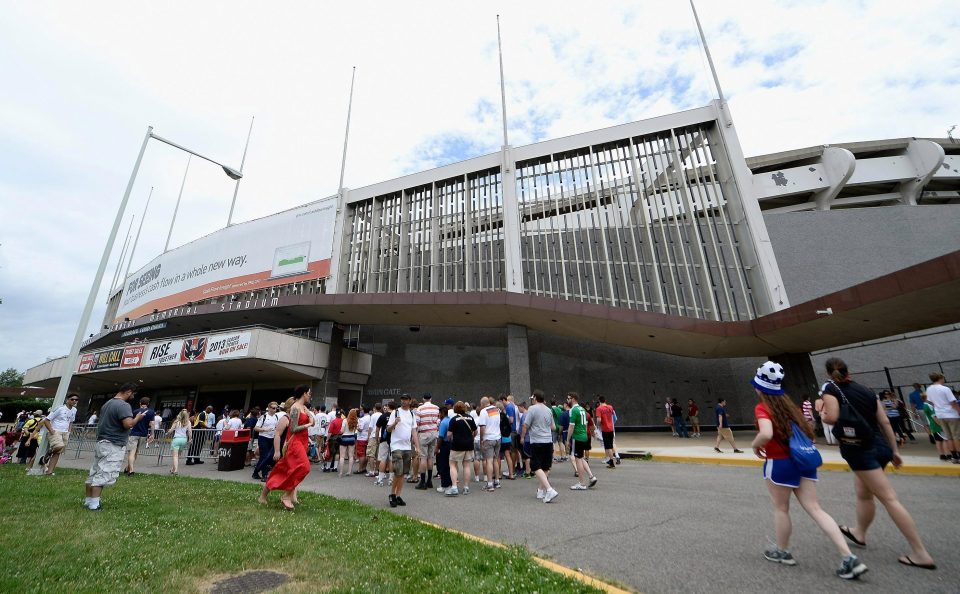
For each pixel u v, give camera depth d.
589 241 23.48
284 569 3.75
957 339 24.34
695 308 20.78
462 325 23.75
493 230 24.81
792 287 27.09
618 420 22.84
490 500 7.46
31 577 3.40
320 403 21.53
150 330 29.33
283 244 28.47
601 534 5.04
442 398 23.77
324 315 22.98
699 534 4.88
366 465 12.05
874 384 24.56
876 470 3.88
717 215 23.11
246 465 13.55
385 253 26.83
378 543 4.53
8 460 13.99
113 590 3.20
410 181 27.19
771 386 3.98
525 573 3.57
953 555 3.87
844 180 31.61
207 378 24.56
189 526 5.14
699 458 11.53
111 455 6.31
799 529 4.91
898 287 10.88
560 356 23.80
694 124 23.86
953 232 27.00
